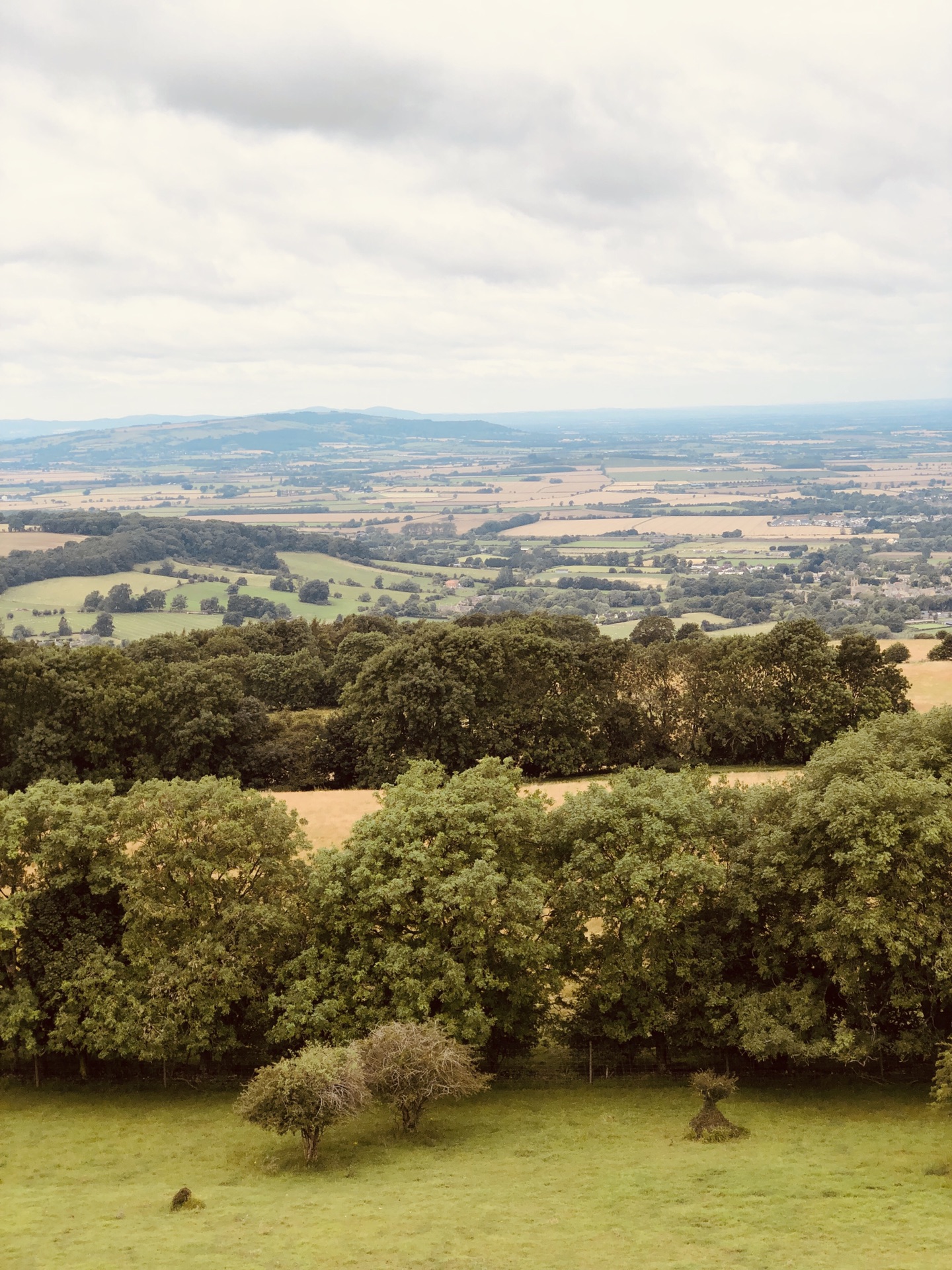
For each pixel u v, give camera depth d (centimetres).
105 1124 3862
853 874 3831
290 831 4509
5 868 4300
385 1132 3772
